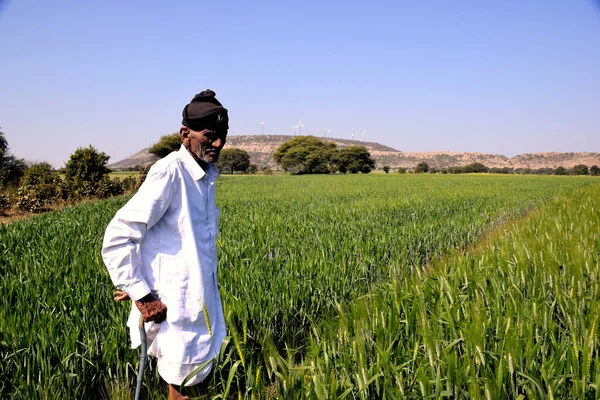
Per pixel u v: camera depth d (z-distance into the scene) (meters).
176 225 2.87
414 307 3.96
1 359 3.79
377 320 3.72
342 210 16.78
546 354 3.46
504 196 26.55
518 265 5.38
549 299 4.62
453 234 10.77
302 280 5.91
